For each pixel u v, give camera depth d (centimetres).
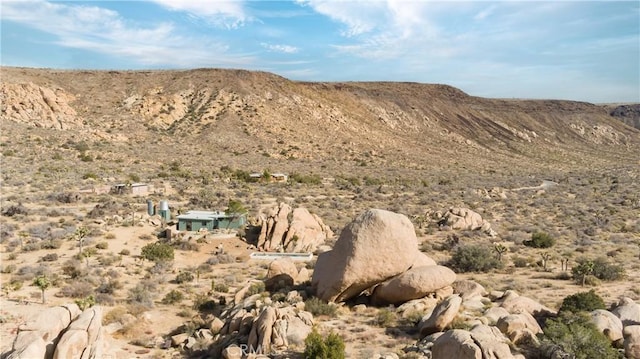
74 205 6519
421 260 2806
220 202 7156
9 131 11238
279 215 5275
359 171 12294
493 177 12738
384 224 2739
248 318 2395
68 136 11969
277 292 3012
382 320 2430
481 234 5503
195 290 3569
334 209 7125
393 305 2695
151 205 6141
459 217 6022
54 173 8562
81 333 1627
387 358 1914
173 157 11831
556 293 3173
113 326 2723
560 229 5988
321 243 5109
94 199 6919
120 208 6338
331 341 1991
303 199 7888
